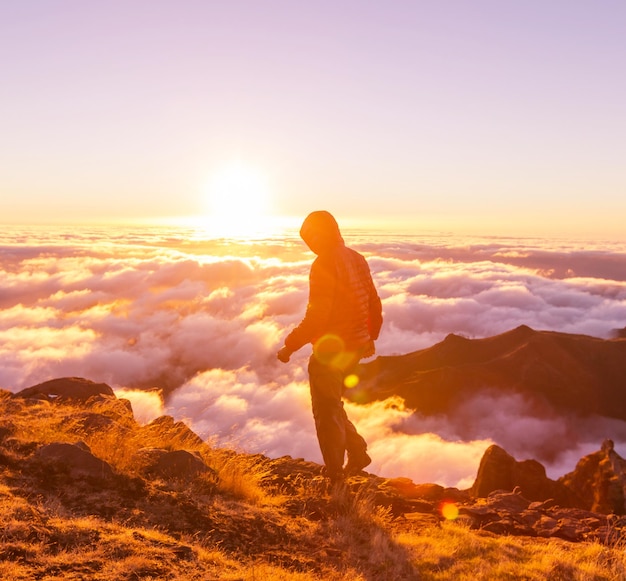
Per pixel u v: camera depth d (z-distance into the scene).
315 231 4.44
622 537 4.82
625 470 9.27
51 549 3.03
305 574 3.37
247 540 3.78
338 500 4.64
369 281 4.68
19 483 3.87
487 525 5.09
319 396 4.66
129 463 4.47
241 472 4.74
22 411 5.81
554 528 5.16
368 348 4.73
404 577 3.64
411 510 5.16
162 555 3.17
